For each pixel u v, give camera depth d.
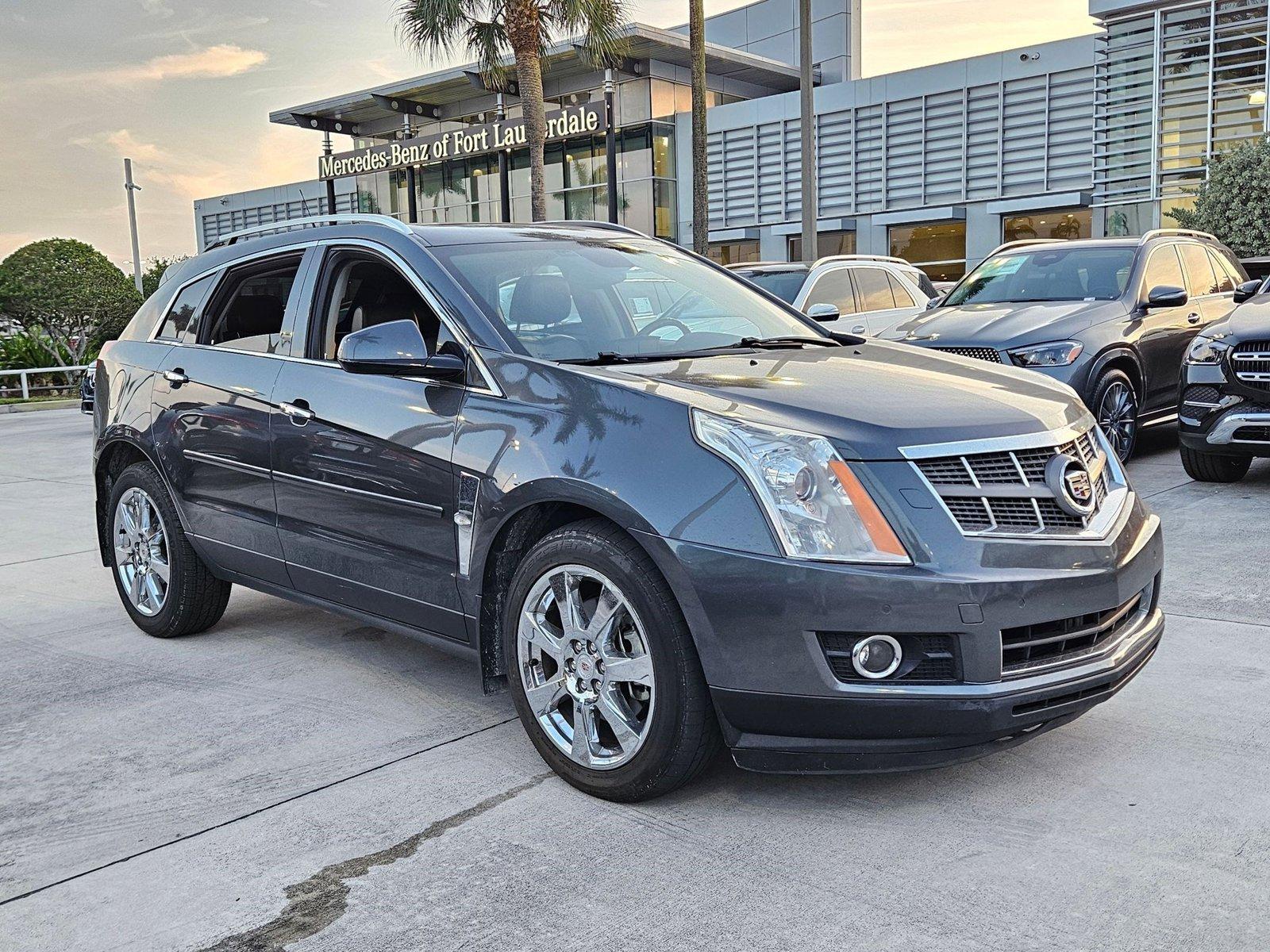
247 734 3.60
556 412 3.10
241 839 2.86
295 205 46.41
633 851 2.73
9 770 3.36
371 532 3.63
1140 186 24.94
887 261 11.12
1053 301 8.48
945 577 2.62
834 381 3.16
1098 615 2.89
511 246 3.92
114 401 4.83
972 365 3.57
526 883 2.59
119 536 4.86
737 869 2.62
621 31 20.67
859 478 2.69
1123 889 2.46
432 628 3.53
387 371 3.42
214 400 4.27
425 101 37.31
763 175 31.50
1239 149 21.34
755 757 2.79
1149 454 8.93
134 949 2.38
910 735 2.67
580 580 3.03
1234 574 5.03
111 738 3.60
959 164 28.09
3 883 2.68
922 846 2.70
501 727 3.60
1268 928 2.29
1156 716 3.45
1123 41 24.72
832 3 36.03
